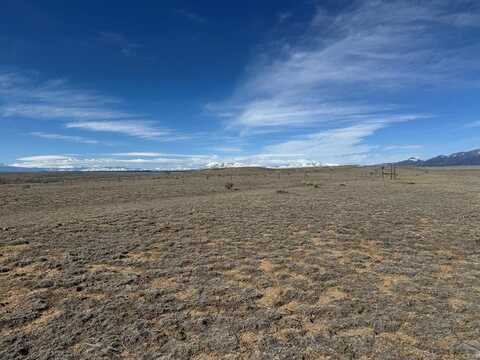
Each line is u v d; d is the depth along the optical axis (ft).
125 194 137.49
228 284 31.32
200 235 52.90
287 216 70.95
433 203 96.22
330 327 22.88
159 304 26.66
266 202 98.17
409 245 47.09
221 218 68.03
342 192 139.44
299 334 21.99
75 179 289.12
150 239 49.52
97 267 36.81
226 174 403.54
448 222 64.80
